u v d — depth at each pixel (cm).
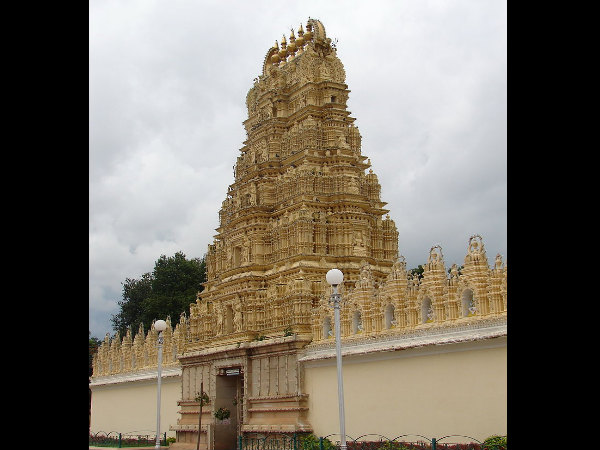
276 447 5059
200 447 6069
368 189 6244
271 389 5319
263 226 6056
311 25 6688
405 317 4331
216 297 6228
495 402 3572
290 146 6281
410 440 4062
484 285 3800
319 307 5122
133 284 13825
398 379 4225
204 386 6147
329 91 6250
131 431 7831
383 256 6072
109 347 8975
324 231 5681
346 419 4606
